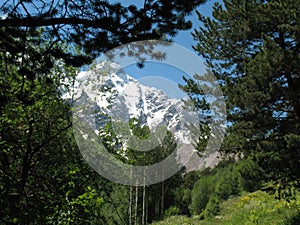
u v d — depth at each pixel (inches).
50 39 217.0
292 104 511.8
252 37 549.0
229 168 1318.9
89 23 197.0
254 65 496.1
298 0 494.3
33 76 209.0
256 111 502.3
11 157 385.1
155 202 1392.7
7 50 195.5
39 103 398.3
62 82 437.1
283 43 531.8
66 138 459.5
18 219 298.5
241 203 812.6
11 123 385.1
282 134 522.3
